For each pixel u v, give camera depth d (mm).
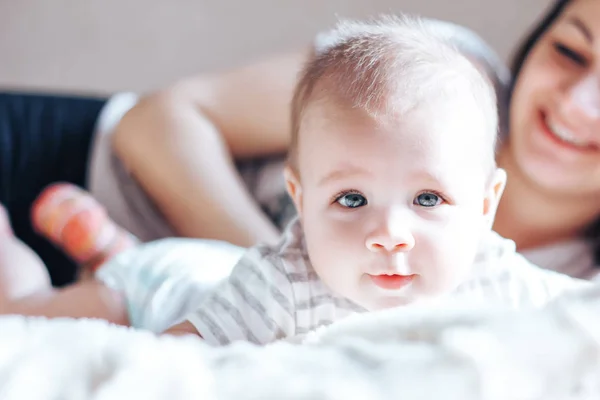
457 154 601
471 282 699
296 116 684
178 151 1211
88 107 1329
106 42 1850
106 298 938
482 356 364
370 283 595
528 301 691
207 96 1295
